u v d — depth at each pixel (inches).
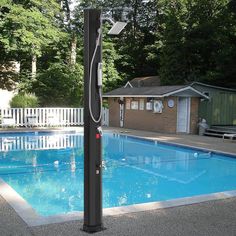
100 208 216.7
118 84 1551.4
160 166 552.1
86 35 211.5
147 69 1672.0
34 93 1187.9
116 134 879.1
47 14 1155.3
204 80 1248.2
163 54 1365.7
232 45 1227.2
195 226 227.6
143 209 262.7
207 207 270.7
